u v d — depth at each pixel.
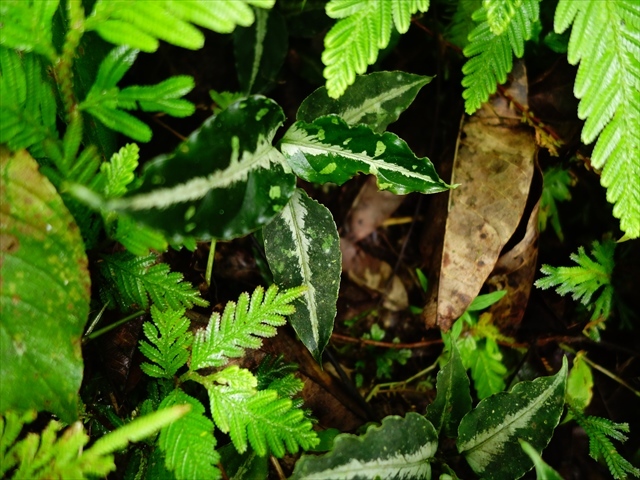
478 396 0.22
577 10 0.15
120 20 0.13
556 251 0.24
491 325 0.23
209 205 0.14
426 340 0.24
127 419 0.16
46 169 0.14
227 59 0.24
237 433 0.15
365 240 0.25
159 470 0.15
